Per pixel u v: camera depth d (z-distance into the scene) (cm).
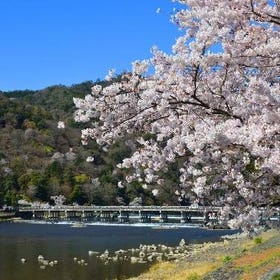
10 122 16062
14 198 11525
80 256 5078
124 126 1005
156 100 931
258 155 818
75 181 12369
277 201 896
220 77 955
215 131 830
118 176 12250
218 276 2667
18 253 5334
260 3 896
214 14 888
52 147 15050
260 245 3419
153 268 4062
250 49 884
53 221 10538
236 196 931
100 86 971
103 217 10819
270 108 845
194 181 988
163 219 9694
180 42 924
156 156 1055
